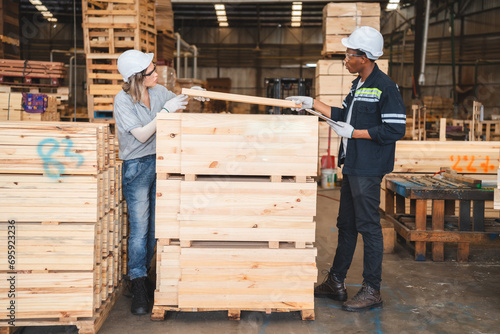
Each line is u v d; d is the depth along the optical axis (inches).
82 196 107.1
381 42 123.7
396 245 200.5
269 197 115.0
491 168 227.8
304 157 114.6
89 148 106.1
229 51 1119.6
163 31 369.1
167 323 118.3
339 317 123.4
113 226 125.6
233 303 117.4
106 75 235.0
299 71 1119.6
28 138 105.0
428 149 228.4
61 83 246.7
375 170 125.0
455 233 174.4
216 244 118.9
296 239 116.2
